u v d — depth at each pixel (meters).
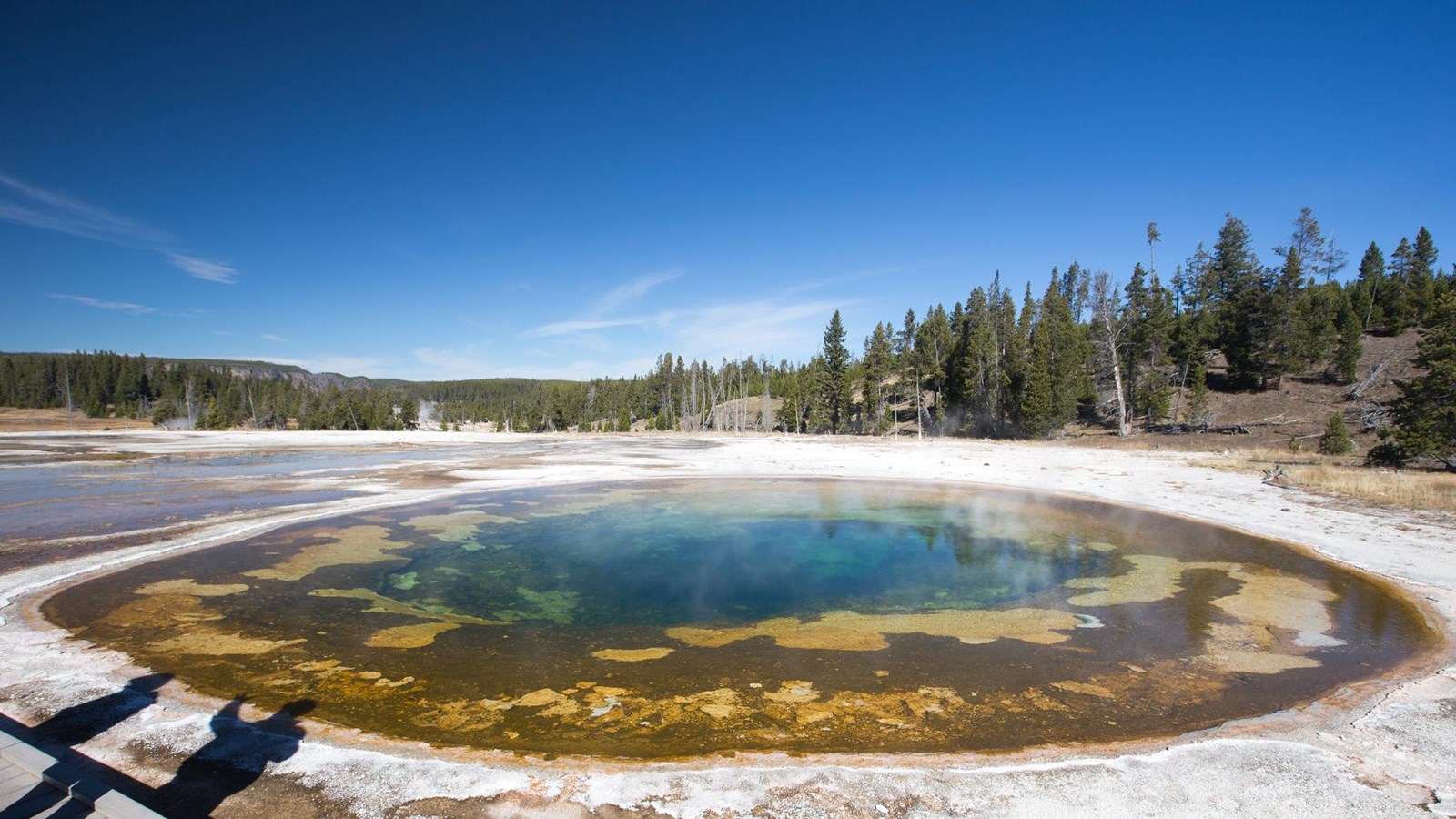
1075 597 10.25
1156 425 41.62
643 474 25.36
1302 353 41.31
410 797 4.49
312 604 9.61
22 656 7.19
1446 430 20.61
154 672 6.83
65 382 97.81
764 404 88.50
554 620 9.28
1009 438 47.44
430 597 10.34
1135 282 52.59
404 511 17.61
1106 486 21.41
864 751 5.28
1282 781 4.72
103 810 3.97
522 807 4.37
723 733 5.62
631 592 10.80
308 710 6.03
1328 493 18.20
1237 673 7.01
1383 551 12.34
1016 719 5.93
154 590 10.00
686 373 101.00
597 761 5.08
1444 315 20.81
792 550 13.92
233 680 6.72
